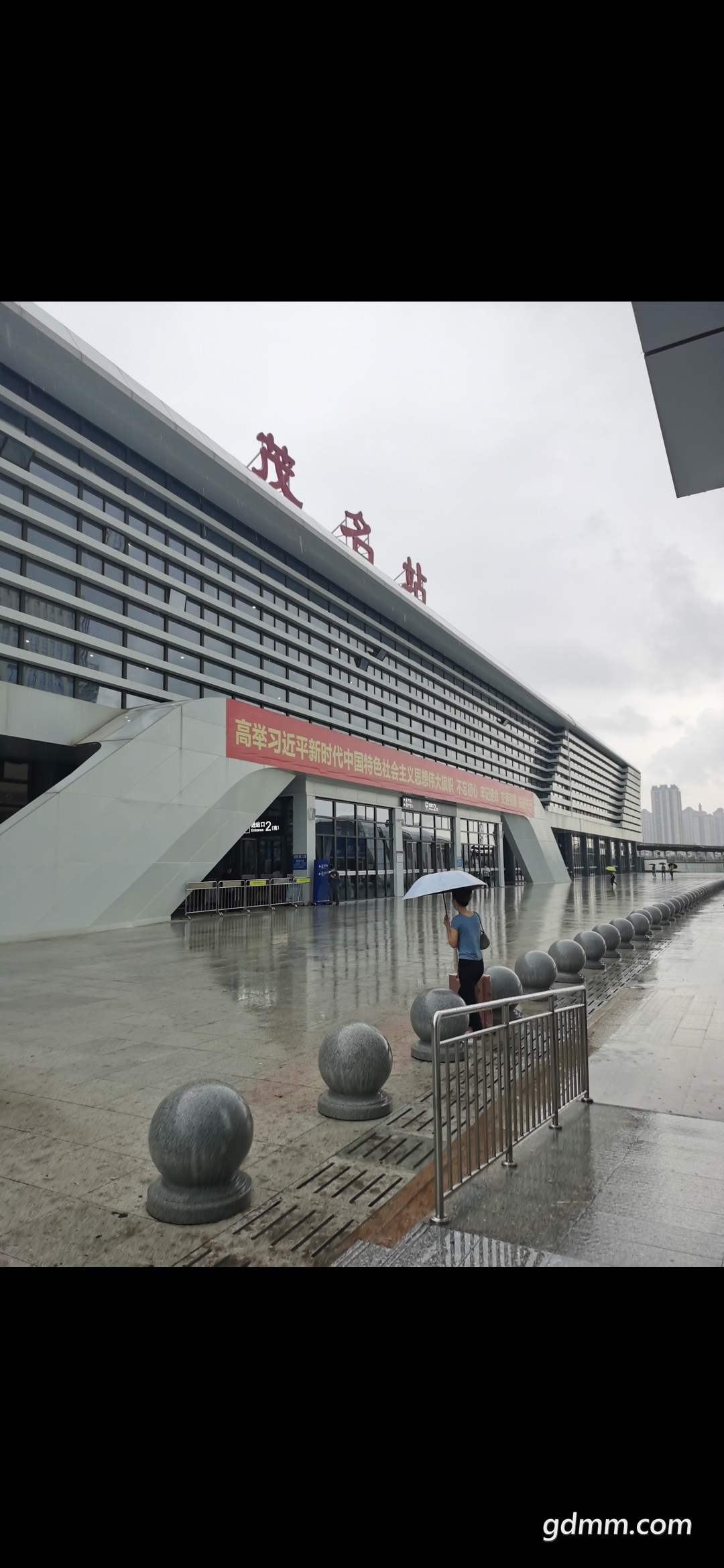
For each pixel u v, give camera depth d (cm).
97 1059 701
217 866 2684
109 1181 435
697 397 463
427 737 4575
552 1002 532
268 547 3200
